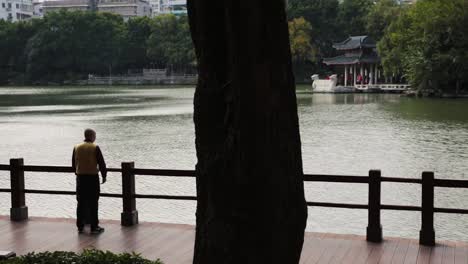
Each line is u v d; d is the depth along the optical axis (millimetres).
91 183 10539
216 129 5023
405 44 78625
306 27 113938
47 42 138625
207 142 5035
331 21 119625
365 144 31922
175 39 137875
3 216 11969
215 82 5043
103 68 146250
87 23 140375
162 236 10281
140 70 152500
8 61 145750
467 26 68938
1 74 145375
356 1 118500
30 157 29391
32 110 62344
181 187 20672
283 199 4832
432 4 70875
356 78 99125
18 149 32312
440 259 8688
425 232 9414
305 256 8938
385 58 82500
